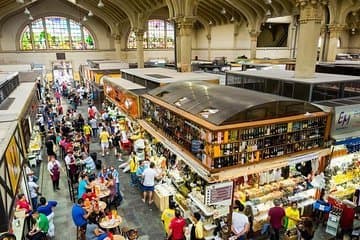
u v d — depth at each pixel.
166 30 34.09
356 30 32.34
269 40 31.73
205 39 33.00
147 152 10.58
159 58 34.47
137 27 23.53
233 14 26.94
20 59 29.70
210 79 12.51
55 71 31.59
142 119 11.22
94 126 14.85
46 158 12.12
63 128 13.12
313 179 7.54
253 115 6.39
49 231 6.86
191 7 15.12
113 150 12.93
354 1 17.98
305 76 9.04
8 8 24.12
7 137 5.21
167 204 8.03
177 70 16.95
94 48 32.78
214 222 6.67
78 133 12.84
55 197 8.94
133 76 15.81
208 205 6.43
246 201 7.02
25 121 8.24
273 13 22.56
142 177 8.59
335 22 19.08
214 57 31.61
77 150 10.66
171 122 8.39
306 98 8.27
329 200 7.31
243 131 6.20
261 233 7.01
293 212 6.79
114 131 13.52
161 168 9.14
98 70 23.45
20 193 6.39
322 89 8.35
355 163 8.28
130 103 12.17
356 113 7.63
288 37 29.69
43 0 29.00
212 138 5.94
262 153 6.57
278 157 6.72
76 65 32.41
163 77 13.12
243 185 7.28
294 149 6.98
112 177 8.39
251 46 24.66
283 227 6.88
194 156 6.86
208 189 6.18
